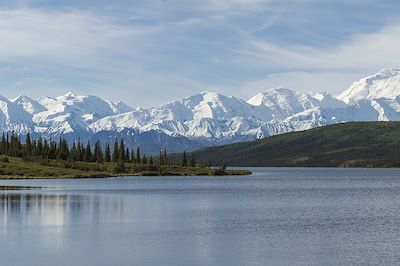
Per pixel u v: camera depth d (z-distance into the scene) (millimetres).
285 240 109438
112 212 160125
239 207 180500
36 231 120188
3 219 141250
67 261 89062
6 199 199500
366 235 116000
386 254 95000
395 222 138750
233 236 114438
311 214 158250
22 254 94250
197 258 91750
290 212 163750
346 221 140875
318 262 88812
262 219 145000
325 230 123625
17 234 115562
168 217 148750
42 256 92812
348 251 97812
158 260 90188
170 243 105250
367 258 91938
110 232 118938
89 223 134375
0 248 99438
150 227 128000
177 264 87312
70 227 127250
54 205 178875
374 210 170250
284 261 89750
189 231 121250
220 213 160375
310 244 104875
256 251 97750
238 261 89688
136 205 184625
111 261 89062
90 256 92812
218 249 99688
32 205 178000
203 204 190750
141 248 100312
